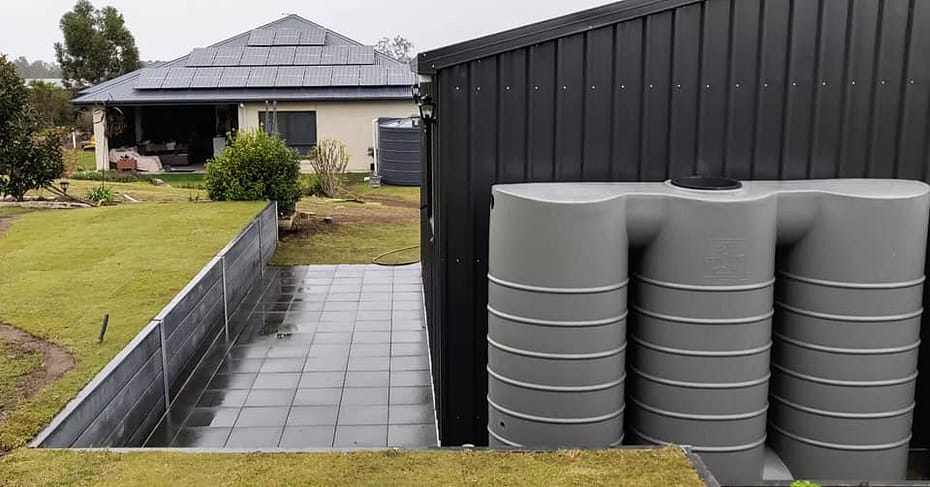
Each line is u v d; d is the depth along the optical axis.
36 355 4.80
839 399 3.75
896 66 4.04
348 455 3.22
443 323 4.19
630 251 3.77
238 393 5.72
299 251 10.98
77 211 11.00
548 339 3.53
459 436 4.30
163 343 5.36
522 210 3.48
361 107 20.38
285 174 11.84
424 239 7.49
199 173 19.81
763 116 4.05
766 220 3.52
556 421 3.59
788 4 3.97
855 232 3.60
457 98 3.94
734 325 3.55
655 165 4.05
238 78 20.69
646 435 3.77
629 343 3.89
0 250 8.35
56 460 3.23
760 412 3.67
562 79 3.95
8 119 11.95
